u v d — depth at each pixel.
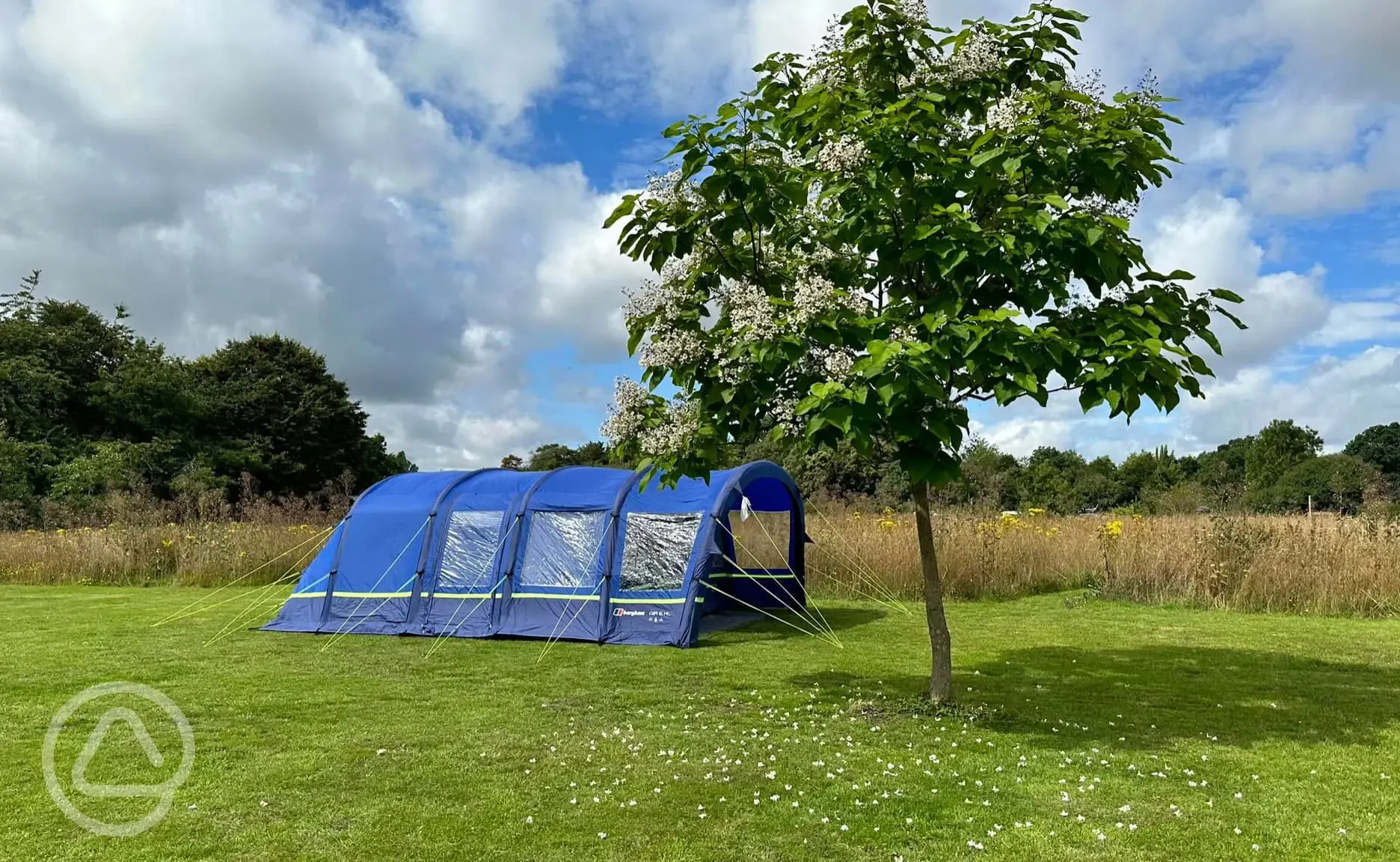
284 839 4.02
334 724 6.02
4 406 27.61
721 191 5.63
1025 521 16.00
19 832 4.11
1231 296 5.37
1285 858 3.73
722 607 12.35
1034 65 5.79
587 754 5.28
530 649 9.16
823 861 3.74
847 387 4.81
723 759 5.14
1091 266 5.10
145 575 15.70
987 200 5.59
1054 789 4.58
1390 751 5.23
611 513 10.13
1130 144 5.21
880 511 18.97
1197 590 11.86
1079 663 8.03
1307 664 7.86
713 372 5.61
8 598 13.49
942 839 3.96
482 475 11.53
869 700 6.66
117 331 32.94
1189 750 5.26
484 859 3.79
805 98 5.53
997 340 4.61
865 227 5.29
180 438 32.12
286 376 40.72
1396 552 11.28
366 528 11.01
